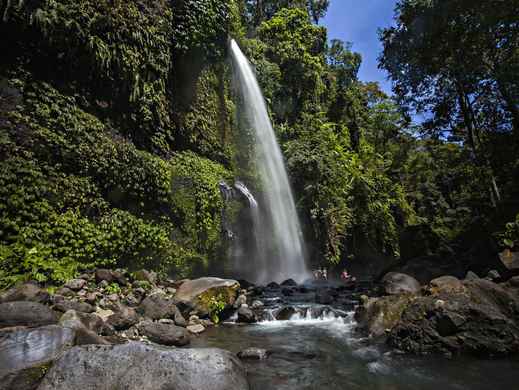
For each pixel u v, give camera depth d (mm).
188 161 12820
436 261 11453
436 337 5488
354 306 9086
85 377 3615
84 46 9383
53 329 4461
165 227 10812
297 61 25594
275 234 17516
